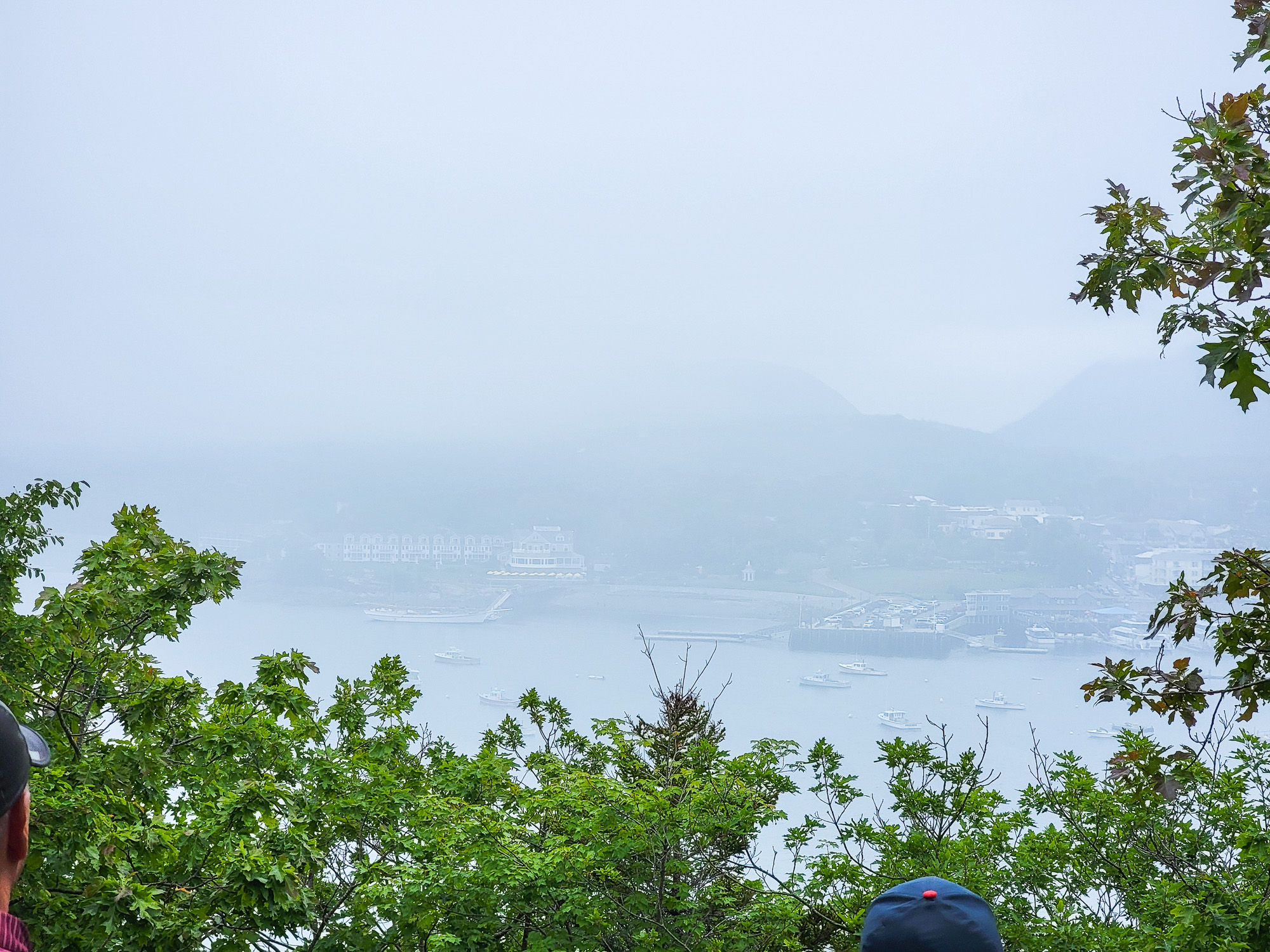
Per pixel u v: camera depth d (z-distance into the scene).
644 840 5.82
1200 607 4.47
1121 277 4.52
